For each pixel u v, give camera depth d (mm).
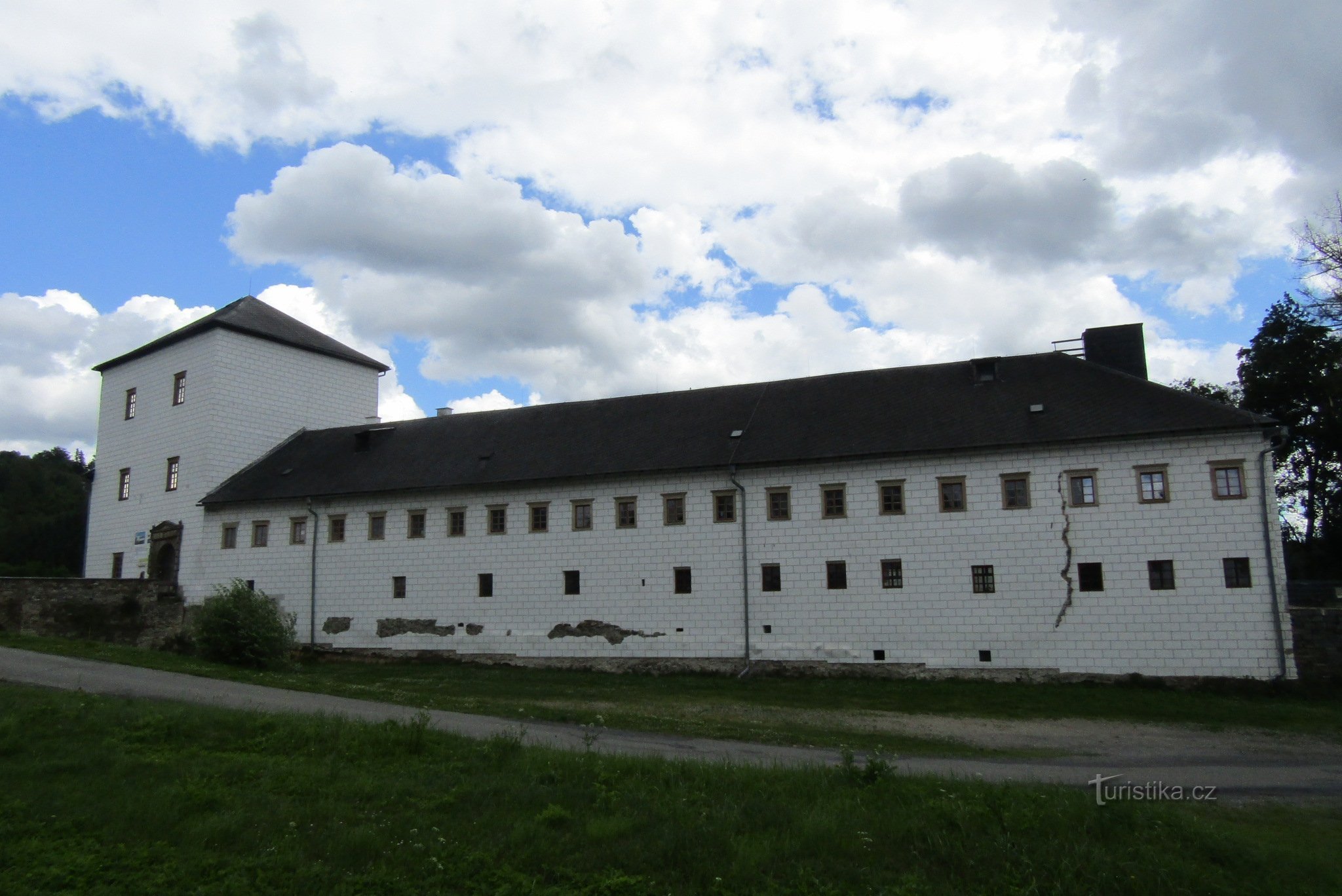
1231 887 11055
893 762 18656
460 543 43375
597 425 45375
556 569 41312
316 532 46500
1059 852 11641
